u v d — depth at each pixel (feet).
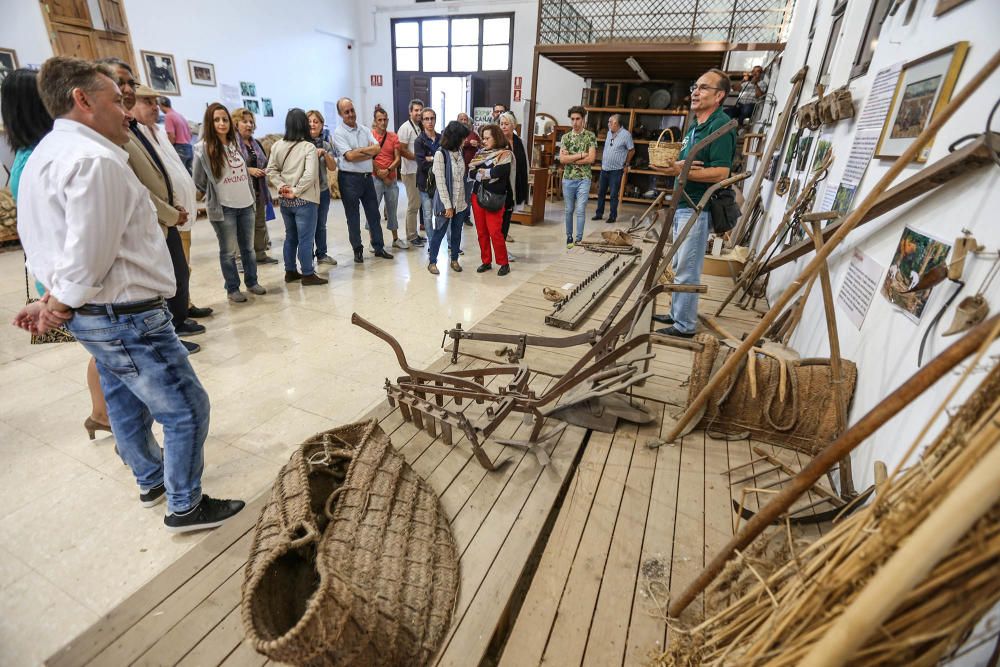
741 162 25.13
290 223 13.91
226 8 27.94
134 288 4.54
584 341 7.90
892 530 2.36
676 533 5.24
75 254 4.00
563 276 14.02
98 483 6.57
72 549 5.61
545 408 7.43
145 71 24.45
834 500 5.51
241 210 12.28
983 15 4.90
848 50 9.80
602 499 5.70
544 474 6.06
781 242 11.25
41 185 4.06
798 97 14.74
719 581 3.99
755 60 25.84
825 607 2.67
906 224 5.76
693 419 6.73
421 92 38.42
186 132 19.86
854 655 2.39
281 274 15.37
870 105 7.77
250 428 7.80
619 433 6.91
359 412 8.30
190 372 5.20
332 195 29.63
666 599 4.51
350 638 3.47
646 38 24.56
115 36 22.70
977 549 2.13
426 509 5.24
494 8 33.88
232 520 5.20
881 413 2.75
